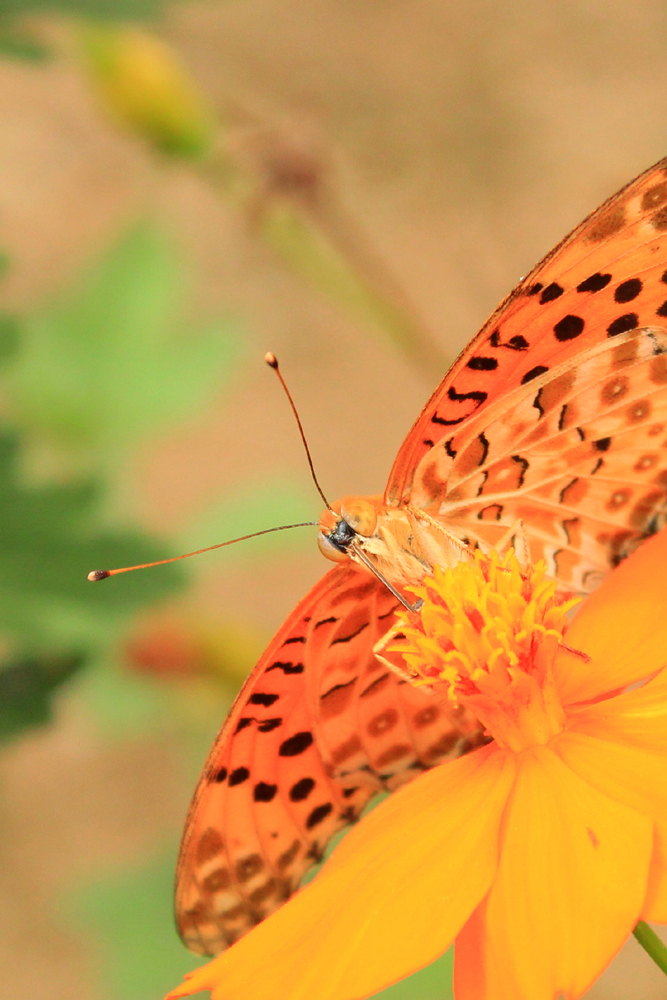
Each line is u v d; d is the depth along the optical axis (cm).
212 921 62
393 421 124
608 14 139
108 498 65
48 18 64
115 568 65
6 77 138
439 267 118
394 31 137
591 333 62
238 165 70
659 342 62
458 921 60
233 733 61
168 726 68
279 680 61
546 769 61
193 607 68
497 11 140
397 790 62
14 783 106
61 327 68
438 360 70
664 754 61
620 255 61
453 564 63
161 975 68
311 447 122
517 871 61
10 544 65
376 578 62
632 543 63
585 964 59
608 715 62
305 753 62
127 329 68
